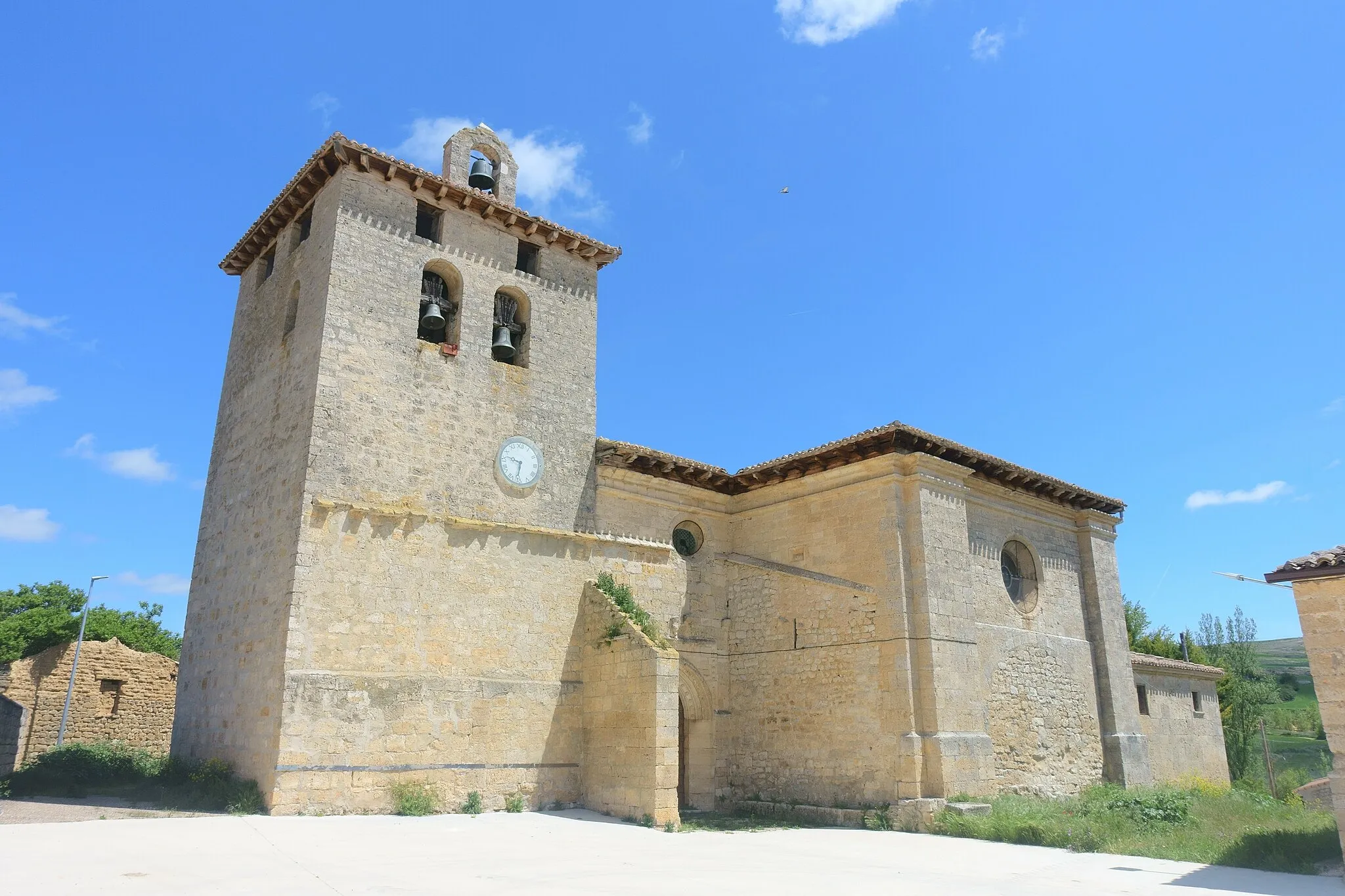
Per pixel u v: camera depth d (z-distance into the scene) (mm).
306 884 9805
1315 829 15125
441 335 21734
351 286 19531
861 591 21391
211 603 20375
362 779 16906
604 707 19875
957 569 21562
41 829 13000
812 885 11016
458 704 18531
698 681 23250
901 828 18922
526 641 20016
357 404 18875
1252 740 41438
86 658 28438
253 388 21500
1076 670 25156
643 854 13672
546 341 22719
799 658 22438
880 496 21641
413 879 10484
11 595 42250
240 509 20234
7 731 22922
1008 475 24203
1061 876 12281
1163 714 29188
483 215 22406
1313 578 12102
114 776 21281
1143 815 17688
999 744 21734
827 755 21172
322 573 17438
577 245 23828
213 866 10703
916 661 20297
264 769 16375
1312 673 12070
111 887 9164
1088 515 27234
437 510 19469
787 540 23688
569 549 21438
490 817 17516
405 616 18297
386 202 20719
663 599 23141
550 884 10477
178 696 20984
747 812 21891
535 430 21781
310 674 16734
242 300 24031
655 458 23203
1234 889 11133
